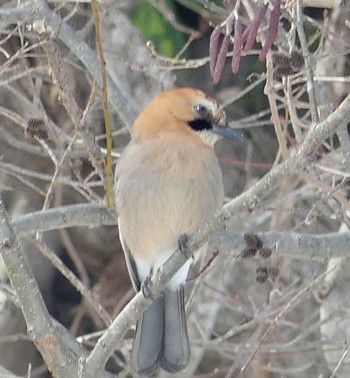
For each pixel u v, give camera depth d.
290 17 9.27
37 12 10.36
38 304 7.93
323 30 11.11
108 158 8.62
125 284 15.49
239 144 15.09
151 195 9.32
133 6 14.58
